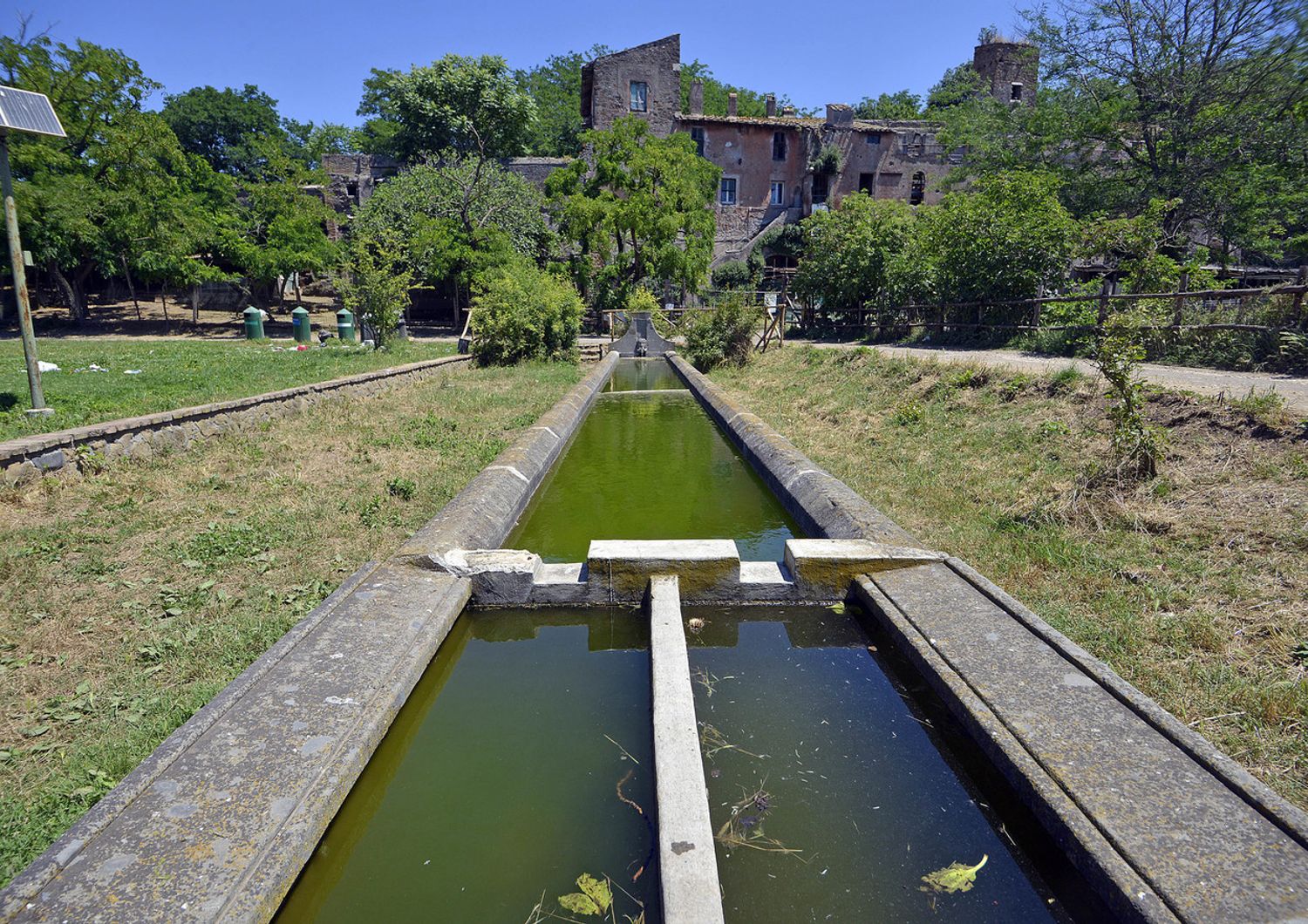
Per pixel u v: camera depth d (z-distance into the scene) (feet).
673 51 106.73
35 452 16.53
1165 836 6.30
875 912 6.45
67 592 11.64
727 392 37.11
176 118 127.13
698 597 12.56
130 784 6.88
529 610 12.57
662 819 6.74
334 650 9.52
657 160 80.18
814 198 113.70
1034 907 6.48
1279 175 54.85
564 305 51.13
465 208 81.71
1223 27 54.19
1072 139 67.00
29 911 5.55
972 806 7.77
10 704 8.77
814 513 16.03
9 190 21.08
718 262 109.19
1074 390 20.83
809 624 11.98
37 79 65.21
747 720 9.43
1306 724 7.93
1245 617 10.03
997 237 41.01
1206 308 29.66
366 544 13.97
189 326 83.05
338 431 24.48
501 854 7.24
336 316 92.94
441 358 45.42
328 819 6.97
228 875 5.93
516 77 164.35
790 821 7.57
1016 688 8.66
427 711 9.81
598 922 6.36
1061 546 12.99
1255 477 13.53
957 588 11.33
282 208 86.33
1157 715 7.76
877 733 9.10
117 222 67.77
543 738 9.15
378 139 135.13
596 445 27.86
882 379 30.83
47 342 63.26
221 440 22.38
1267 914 5.48
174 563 12.96
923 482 17.76
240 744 7.57
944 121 95.66
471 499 15.84
